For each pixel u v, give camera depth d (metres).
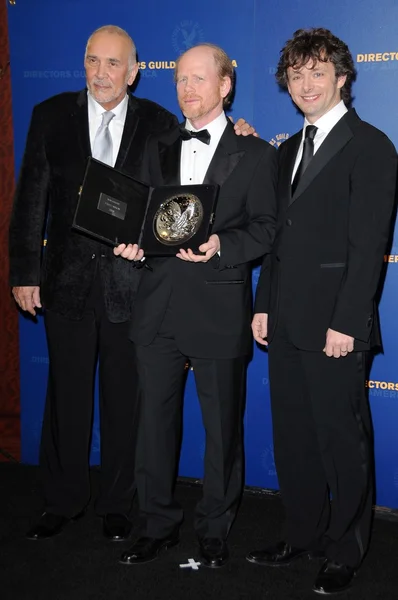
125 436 2.66
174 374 2.45
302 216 2.23
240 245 2.28
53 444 2.71
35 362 3.27
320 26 2.73
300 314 2.24
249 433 3.05
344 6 2.69
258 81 2.85
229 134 2.37
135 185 2.36
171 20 2.91
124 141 2.53
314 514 2.44
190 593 2.27
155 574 2.38
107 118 2.51
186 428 3.13
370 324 2.17
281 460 2.42
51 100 2.61
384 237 2.15
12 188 3.30
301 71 2.19
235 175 2.34
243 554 2.52
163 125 2.59
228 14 2.84
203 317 2.35
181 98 2.30
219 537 2.49
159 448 2.47
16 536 2.64
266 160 2.36
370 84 2.70
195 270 2.35
